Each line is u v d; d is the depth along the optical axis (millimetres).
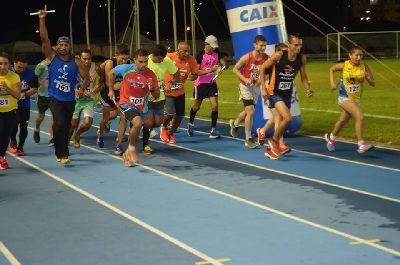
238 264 5809
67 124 11297
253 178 9891
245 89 12812
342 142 13625
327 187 9141
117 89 12008
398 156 11734
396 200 8281
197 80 14633
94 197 8742
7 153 12828
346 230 6859
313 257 5949
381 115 18609
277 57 10961
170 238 6684
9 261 6055
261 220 7340
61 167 11172
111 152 12828
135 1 33438
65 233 6973
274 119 11703
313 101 23594
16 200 8672
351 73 11602
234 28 14625
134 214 7742
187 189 9141
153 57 12156
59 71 10891
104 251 6289
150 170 10719
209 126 17156
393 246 6258
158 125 12547
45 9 10758
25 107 12328
